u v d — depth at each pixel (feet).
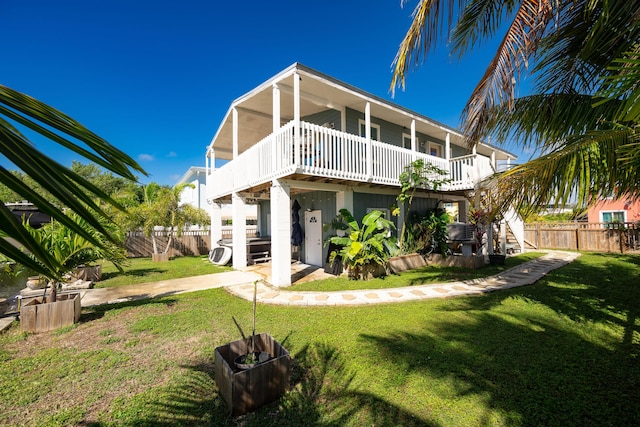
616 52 11.41
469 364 11.12
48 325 15.05
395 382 10.05
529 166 11.02
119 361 11.72
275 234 24.09
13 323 15.83
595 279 24.99
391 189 32.99
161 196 45.21
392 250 29.04
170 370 11.05
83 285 24.66
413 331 14.34
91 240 2.06
